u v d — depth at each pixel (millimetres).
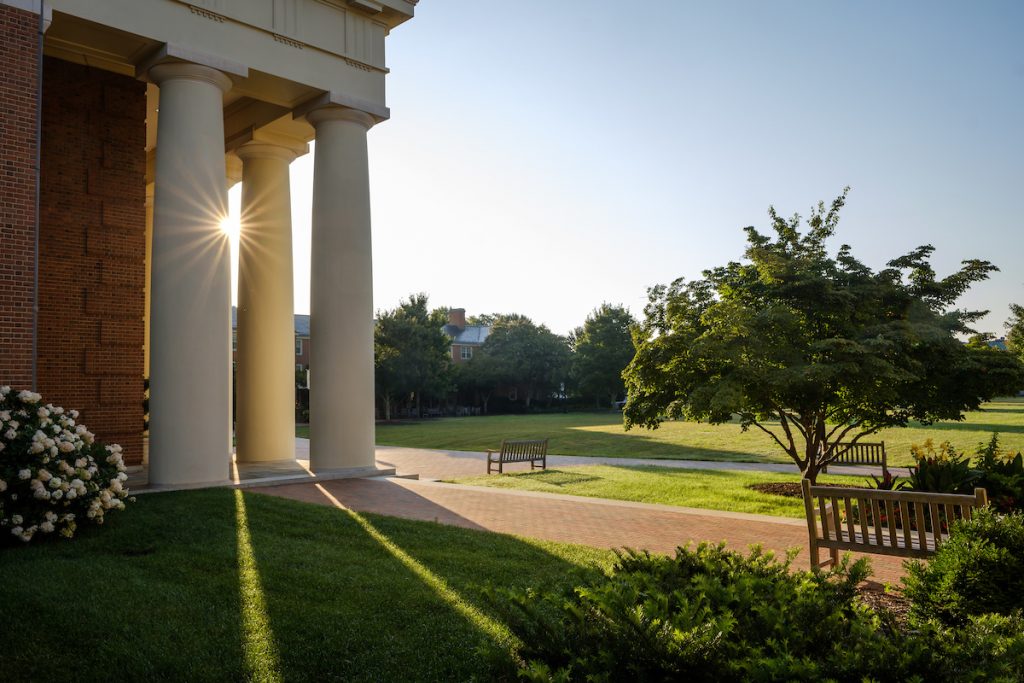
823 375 11719
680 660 3332
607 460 23641
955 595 4391
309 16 15414
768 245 14688
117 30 12758
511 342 75938
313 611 5691
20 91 11234
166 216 13367
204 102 13766
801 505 12422
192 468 13164
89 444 9617
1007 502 9305
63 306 15086
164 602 5938
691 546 8414
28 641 5066
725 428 37406
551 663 3867
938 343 12594
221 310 13742
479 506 11594
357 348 15742
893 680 3176
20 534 8055
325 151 16016
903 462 20953
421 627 5293
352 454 15625
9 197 11016
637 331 14422
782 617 3662
